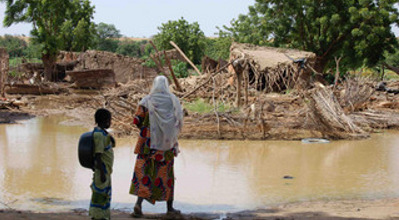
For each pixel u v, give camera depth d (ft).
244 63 56.34
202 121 48.37
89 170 30.40
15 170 30.01
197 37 271.28
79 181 27.17
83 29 224.53
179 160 35.01
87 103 75.15
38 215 16.38
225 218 18.69
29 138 45.11
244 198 23.70
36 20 151.64
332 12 123.75
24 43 290.35
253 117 48.01
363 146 43.55
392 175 30.09
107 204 15.71
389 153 39.34
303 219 17.71
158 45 274.77
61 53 175.32
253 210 20.70
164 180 17.83
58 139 44.70
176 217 18.08
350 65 129.70
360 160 35.81
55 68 154.92
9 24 149.48
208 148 41.29
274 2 130.52
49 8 150.51
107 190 15.69
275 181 27.99
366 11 117.80
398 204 21.68
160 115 17.61
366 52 124.98
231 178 28.73
